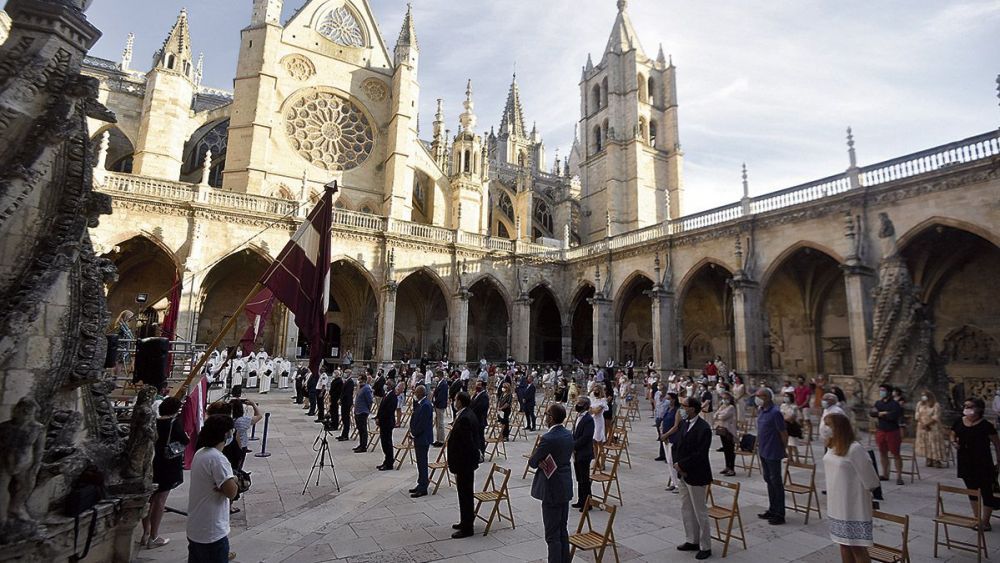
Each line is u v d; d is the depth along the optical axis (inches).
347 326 1678.2
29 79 257.4
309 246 427.8
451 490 455.2
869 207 1005.8
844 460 255.0
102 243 1127.0
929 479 524.4
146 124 1414.9
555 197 2652.6
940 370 809.5
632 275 1557.6
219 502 220.5
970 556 323.3
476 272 1659.7
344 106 1754.4
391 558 302.8
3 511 211.5
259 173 1481.3
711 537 348.8
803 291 1360.7
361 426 616.1
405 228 1558.8
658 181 2306.8
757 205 1238.3
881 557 263.0
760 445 393.4
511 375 1177.4
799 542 341.1
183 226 1215.6
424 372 1284.4
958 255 1053.8
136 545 310.2
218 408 345.4
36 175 252.2
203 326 1443.2
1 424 215.0
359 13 1861.5
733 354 1504.7
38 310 242.8
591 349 2050.9
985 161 833.5
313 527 354.9
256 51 1566.2
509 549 319.3
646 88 2404.0
